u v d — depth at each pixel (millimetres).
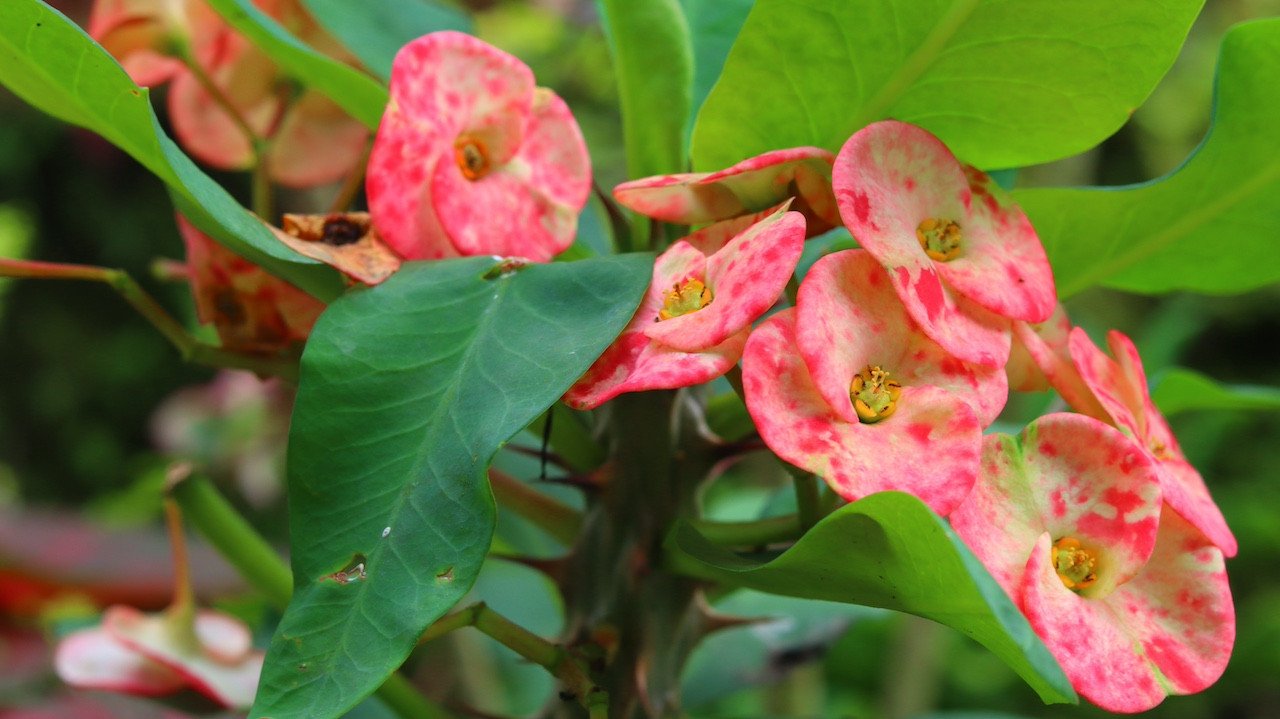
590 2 1758
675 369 393
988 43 430
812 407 395
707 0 517
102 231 2441
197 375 2469
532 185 447
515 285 412
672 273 414
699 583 454
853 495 386
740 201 430
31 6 393
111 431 2422
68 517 763
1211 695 1822
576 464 459
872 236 402
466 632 655
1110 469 406
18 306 2422
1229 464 2223
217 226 419
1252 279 480
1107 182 2449
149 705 585
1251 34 435
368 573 384
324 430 397
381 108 476
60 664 494
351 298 414
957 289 410
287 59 472
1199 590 412
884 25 429
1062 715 1632
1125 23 423
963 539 397
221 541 478
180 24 492
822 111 443
